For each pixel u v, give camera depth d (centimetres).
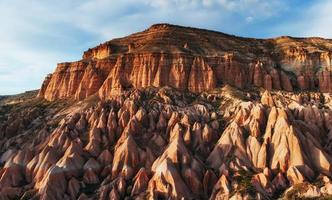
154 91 11956
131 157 9375
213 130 10188
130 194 8638
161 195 8456
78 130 10762
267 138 9531
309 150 9206
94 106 11762
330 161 8994
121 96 11638
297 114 10406
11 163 9869
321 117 10356
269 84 12812
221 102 11556
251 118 10150
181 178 8762
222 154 9519
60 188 8825
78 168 9394
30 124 12519
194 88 12331
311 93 12256
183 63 12569
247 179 8562
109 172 9400
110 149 10031
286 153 9031
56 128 11050
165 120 10638
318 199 7844
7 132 12106
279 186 8575
